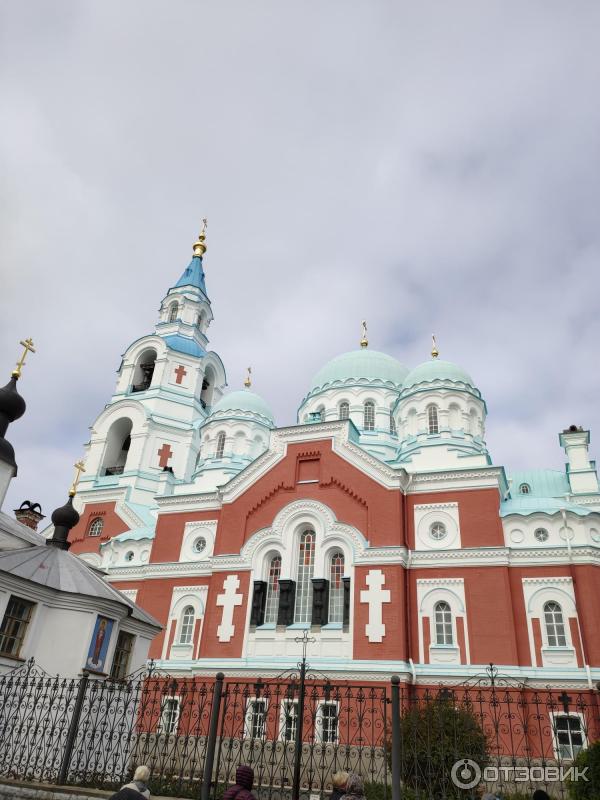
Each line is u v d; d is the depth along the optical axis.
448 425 39.66
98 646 20.72
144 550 39.91
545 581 29.38
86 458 51.72
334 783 11.09
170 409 52.84
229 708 29.19
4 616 19.17
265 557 34.34
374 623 29.91
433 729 14.84
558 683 26.92
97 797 12.63
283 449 36.66
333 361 52.66
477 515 31.64
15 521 26.77
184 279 64.31
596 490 38.69
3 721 16.53
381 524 32.22
